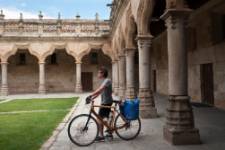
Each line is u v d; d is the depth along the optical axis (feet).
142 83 43.01
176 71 26.40
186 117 26.08
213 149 23.81
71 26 125.29
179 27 26.27
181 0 26.20
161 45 86.94
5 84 120.47
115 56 100.42
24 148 25.29
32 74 135.64
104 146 25.88
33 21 123.44
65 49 127.34
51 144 26.89
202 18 54.19
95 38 124.98
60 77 137.49
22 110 58.39
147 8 40.01
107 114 27.63
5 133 32.58
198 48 57.67
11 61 134.41
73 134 26.61
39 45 123.54
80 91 125.39
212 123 36.09
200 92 57.98
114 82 107.24
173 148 24.44
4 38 120.78
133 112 27.89
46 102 77.77
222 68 48.29
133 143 26.68
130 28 55.01
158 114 45.88
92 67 138.82
